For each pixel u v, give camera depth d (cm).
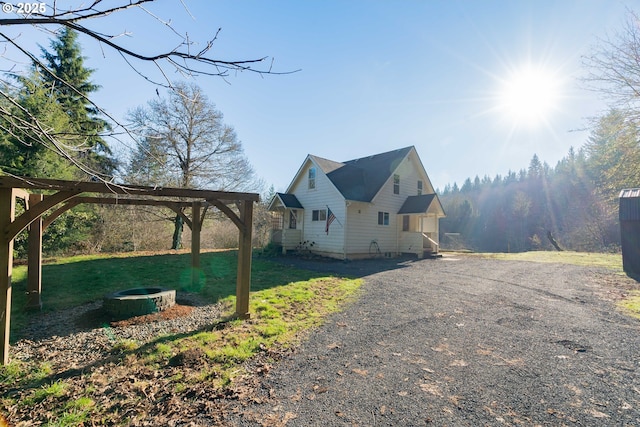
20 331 505
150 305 587
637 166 1612
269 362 399
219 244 2505
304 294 768
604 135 1520
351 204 1602
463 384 344
